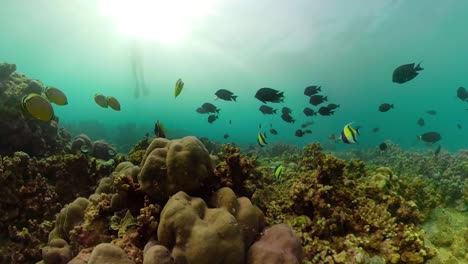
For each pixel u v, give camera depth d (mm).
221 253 750
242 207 905
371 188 1412
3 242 1404
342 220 1148
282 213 1266
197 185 945
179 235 771
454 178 2002
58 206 1636
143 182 957
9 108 2080
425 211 1488
